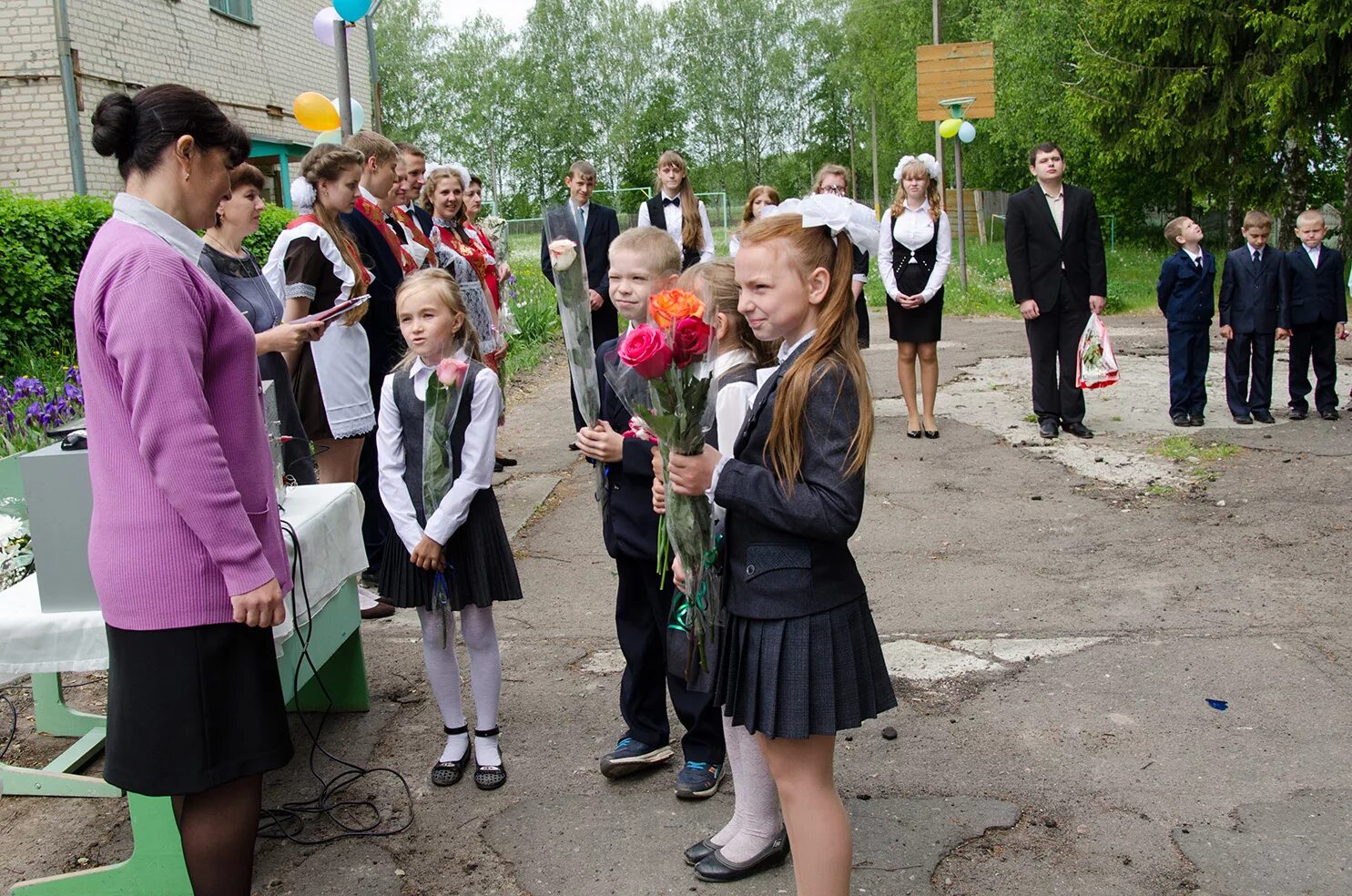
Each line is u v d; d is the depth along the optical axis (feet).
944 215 25.76
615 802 11.07
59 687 12.91
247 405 8.18
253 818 8.20
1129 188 93.61
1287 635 14.34
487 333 22.88
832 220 7.60
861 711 7.75
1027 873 9.53
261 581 7.68
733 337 9.82
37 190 42.75
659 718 11.54
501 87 179.01
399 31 172.86
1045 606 15.76
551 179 183.73
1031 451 24.93
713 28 183.01
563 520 20.99
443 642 11.46
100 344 7.57
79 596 9.56
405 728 12.87
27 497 9.39
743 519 7.82
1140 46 68.85
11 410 21.67
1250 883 9.29
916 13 131.85
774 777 8.02
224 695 7.81
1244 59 64.23
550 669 14.32
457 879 9.85
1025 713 12.51
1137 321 49.08
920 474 23.30
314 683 13.17
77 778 11.59
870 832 10.21
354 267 15.81
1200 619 14.99
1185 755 11.44
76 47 42.29
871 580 17.22
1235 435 25.53
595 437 10.38
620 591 11.26
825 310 7.67
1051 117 91.76
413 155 20.06
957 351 40.22
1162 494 21.07
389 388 11.44
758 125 185.26
